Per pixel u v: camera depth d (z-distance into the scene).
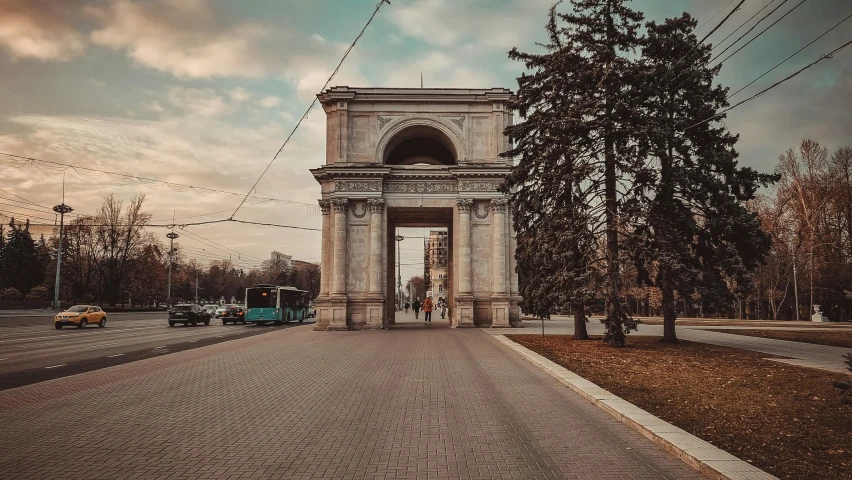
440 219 47.75
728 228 22.88
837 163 48.78
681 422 9.41
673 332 24.59
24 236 85.69
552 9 25.78
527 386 13.34
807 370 15.95
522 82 27.66
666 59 23.75
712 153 23.53
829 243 48.62
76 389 12.84
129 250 78.00
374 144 40.25
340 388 12.98
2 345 25.08
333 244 39.03
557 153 24.11
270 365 17.38
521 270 28.80
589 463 7.24
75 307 40.56
